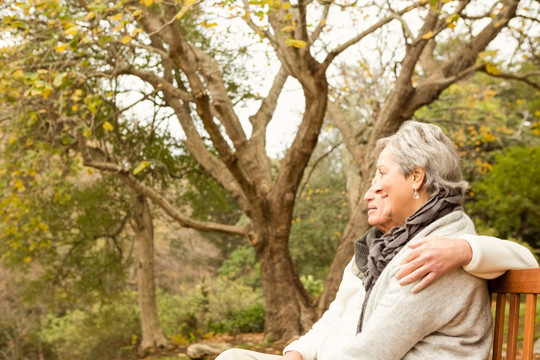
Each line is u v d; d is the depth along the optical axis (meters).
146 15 7.70
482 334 1.73
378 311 1.77
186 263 25.34
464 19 8.13
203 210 14.11
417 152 1.86
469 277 1.71
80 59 7.91
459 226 1.80
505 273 1.71
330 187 19.30
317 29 8.49
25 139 9.77
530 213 16.95
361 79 11.02
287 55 7.75
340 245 8.83
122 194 13.12
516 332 1.67
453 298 1.69
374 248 1.91
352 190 11.12
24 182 10.15
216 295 17.14
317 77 7.78
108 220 13.15
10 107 9.66
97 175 14.00
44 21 7.14
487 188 16.75
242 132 9.28
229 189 9.71
